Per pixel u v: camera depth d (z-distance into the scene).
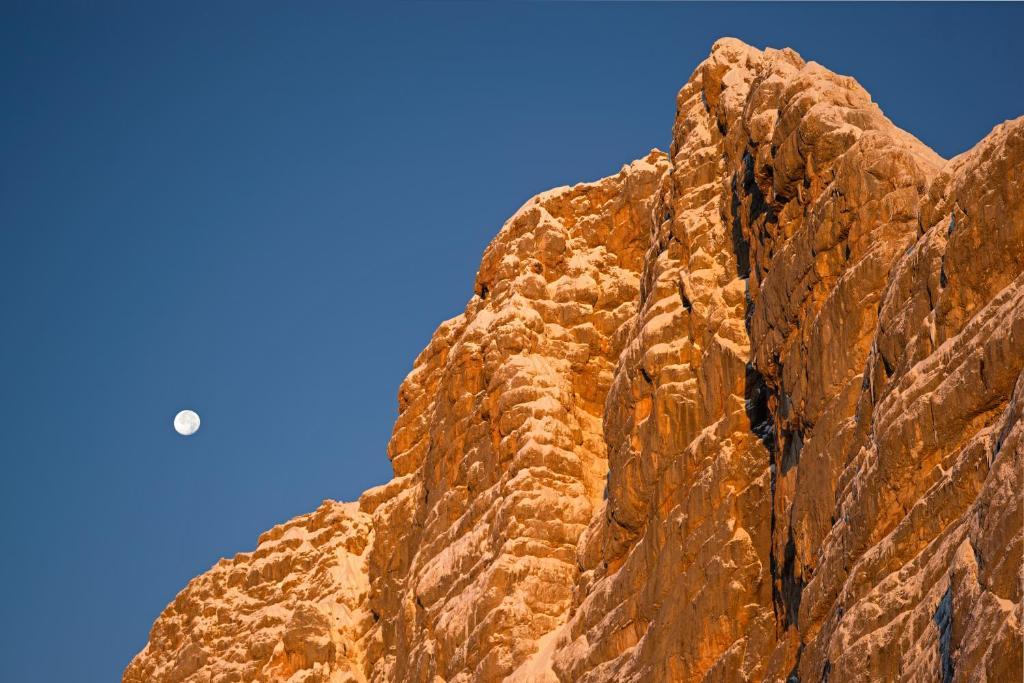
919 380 109.69
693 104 186.75
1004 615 85.31
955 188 116.00
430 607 199.25
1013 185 109.06
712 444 149.00
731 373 150.12
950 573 93.75
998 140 112.75
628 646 152.38
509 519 191.00
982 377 103.81
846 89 142.38
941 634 93.88
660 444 156.00
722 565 139.88
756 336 142.12
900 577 103.56
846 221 129.62
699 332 158.75
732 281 159.62
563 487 194.62
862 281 124.81
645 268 184.50
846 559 112.38
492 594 184.62
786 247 137.62
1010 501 89.12
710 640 138.25
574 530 190.12
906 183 127.12
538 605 183.38
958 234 111.00
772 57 173.50
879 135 130.50
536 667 167.75
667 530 149.00
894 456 108.81
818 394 125.88
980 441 101.56
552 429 199.62
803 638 116.31
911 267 117.31
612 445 168.00
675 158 181.75
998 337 102.94
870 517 110.19
